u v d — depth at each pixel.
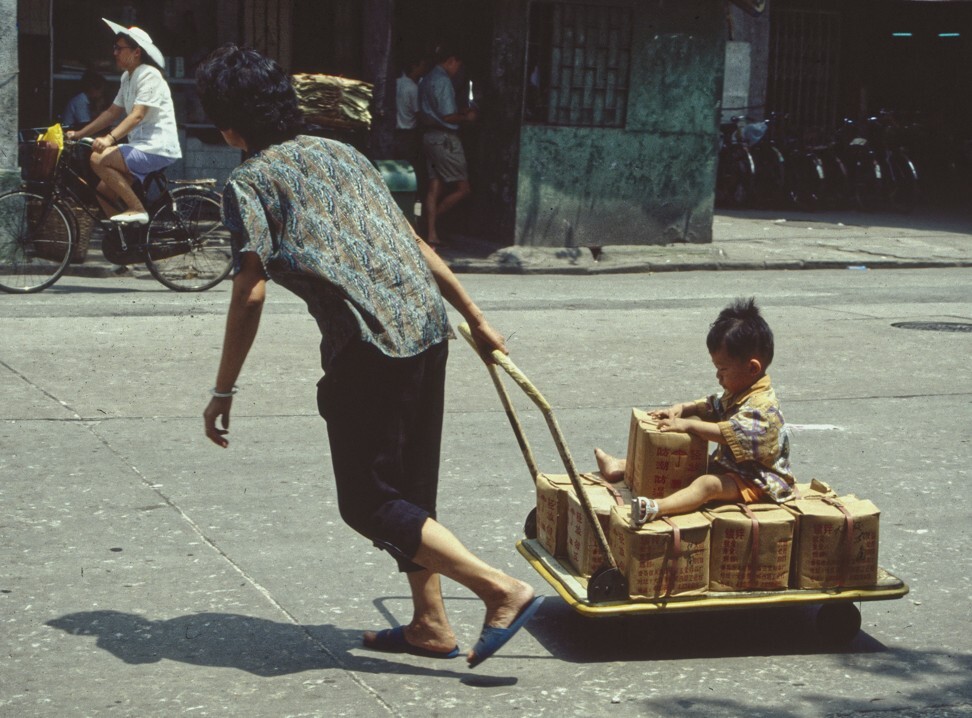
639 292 12.51
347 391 3.62
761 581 3.97
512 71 14.57
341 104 13.43
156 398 7.10
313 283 3.56
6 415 6.63
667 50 15.01
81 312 9.98
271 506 5.34
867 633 4.22
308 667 3.83
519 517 5.30
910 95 25.66
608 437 6.64
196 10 16.72
